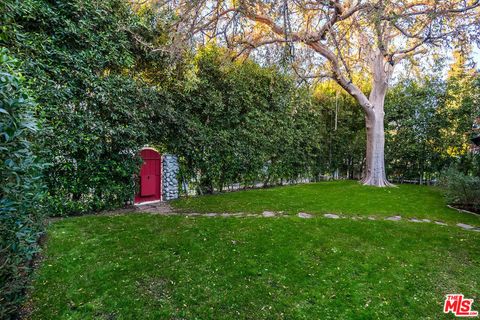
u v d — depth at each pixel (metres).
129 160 5.74
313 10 4.85
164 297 2.53
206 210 5.64
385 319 2.36
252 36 5.84
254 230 4.25
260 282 2.85
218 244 3.69
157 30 6.13
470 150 10.15
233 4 4.39
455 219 5.53
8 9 2.97
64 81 4.79
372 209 6.06
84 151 4.97
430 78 10.95
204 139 7.45
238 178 8.64
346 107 12.80
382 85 10.03
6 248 1.64
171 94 6.74
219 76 7.79
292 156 10.41
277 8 3.85
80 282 2.67
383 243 3.98
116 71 5.79
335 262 3.33
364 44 6.28
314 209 5.88
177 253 3.40
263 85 9.17
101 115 5.35
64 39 4.82
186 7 4.00
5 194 1.56
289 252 3.53
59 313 2.23
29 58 4.32
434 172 11.20
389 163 12.31
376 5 4.28
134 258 3.20
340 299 2.62
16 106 1.47
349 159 13.33
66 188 4.83
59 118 4.62
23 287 2.04
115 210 5.56
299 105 9.54
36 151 2.44
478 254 3.71
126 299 2.46
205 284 2.76
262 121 9.12
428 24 4.50
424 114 11.19
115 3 5.57
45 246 3.31
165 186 6.85
